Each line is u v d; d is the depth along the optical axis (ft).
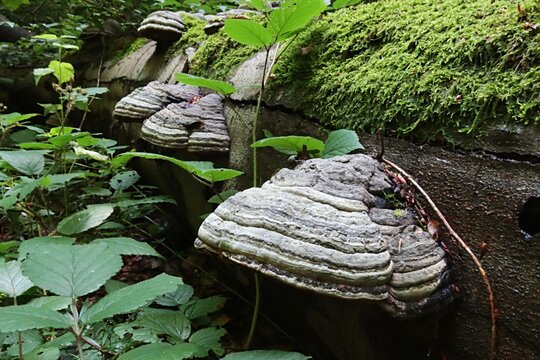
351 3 2.70
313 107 2.33
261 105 2.65
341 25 2.39
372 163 1.84
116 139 5.33
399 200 1.77
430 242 1.61
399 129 1.88
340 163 1.80
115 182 3.74
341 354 2.15
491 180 1.55
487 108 1.59
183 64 3.80
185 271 3.35
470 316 1.59
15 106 7.34
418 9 2.11
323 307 2.09
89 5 6.35
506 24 1.66
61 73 3.76
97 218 2.62
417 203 1.74
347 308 1.92
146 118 3.12
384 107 1.94
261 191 1.73
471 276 1.58
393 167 1.85
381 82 1.97
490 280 1.53
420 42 1.92
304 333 2.40
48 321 1.30
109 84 5.32
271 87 2.60
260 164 2.62
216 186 2.98
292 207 1.62
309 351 2.47
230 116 2.91
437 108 1.73
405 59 1.93
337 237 1.54
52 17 8.04
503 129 1.54
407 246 1.60
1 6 7.23
